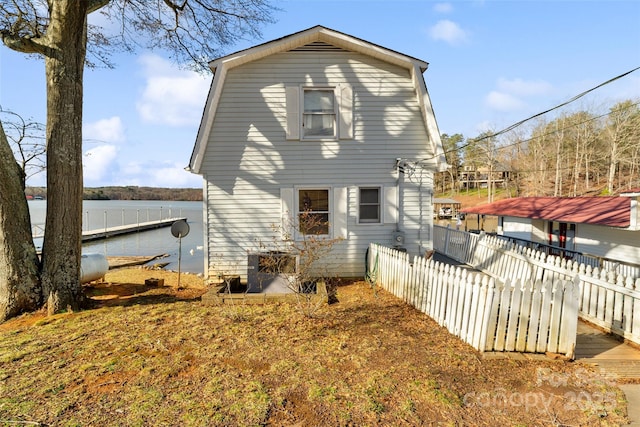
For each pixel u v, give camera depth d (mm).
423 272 6547
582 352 4820
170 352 4559
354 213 10008
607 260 10609
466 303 5055
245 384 3713
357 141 9938
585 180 48594
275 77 9703
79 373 3955
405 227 10062
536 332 4613
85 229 34094
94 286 9164
